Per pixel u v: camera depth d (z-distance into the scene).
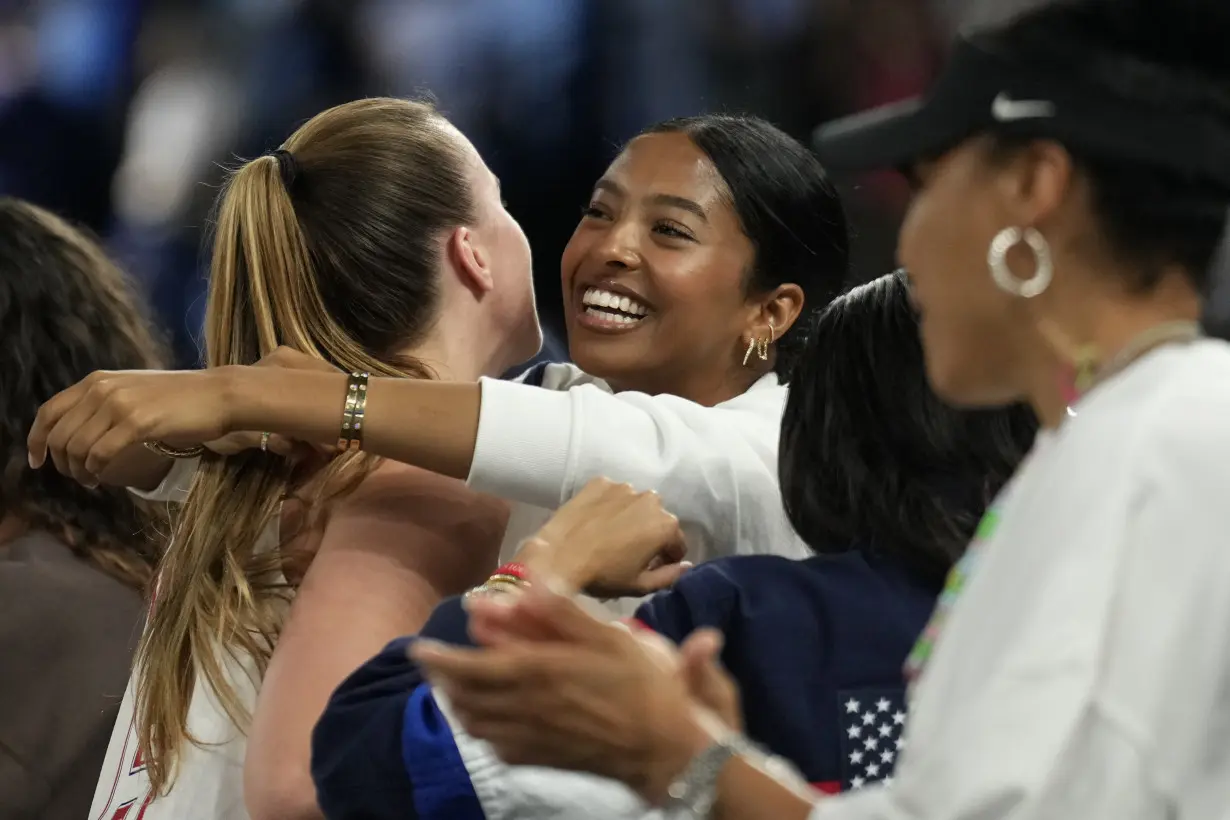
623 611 6.12
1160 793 3.32
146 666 6.18
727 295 6.82
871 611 4.85
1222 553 3.38
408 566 5.95
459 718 4.03
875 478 4.96
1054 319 3.82
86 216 18.14
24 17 18.33
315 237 6.43
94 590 7.45
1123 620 3.37
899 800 3.47
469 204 6.69
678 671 3.92
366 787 4.91
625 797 4.90
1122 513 3.41
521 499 5.92
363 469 6.18
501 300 6.82
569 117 17.17
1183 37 3.75
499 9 17.33
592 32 17.19
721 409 6.55
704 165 6.82
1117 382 3.66
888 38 16.84
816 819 3.63
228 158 17.55
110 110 18.12
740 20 17.03
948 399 4.08
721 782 3.79
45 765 7.11
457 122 17.23
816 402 5.12
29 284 7.84
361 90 17.48
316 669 5.60
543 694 3.83
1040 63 3.79
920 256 4.02
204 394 5.77
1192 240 3.75
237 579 6.04
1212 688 3.37
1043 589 3.41
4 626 7.20
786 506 5.22
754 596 4.89
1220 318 4.57
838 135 4.24
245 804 5.70
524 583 5.20
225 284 6.46
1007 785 3.27
